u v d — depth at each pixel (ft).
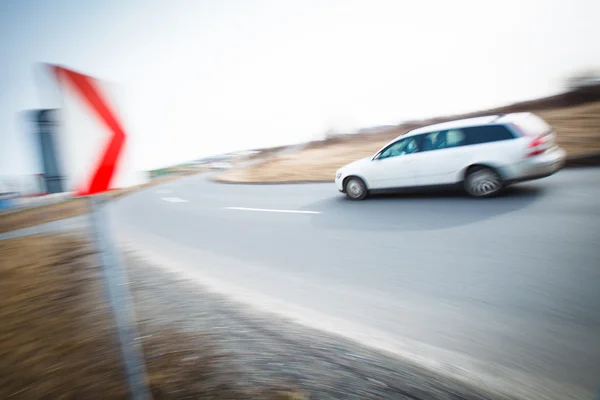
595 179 19.13
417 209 19.74
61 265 17.85
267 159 100.83
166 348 8.36
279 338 8.49
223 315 10.11
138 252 19.69
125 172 5.38
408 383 6.46
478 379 6.42
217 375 7.06
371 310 9.57
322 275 12.62
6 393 7.48
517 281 9.84
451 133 19.98
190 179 95.66
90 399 6.80
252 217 25.52
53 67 4.51
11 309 12.57
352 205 23.75
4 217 63.46
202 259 16.65
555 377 6.23
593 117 33.06
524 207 16.40
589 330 7.29
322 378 6.77
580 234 12.20
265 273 13.61
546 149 17.57
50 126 4.48
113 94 5.27
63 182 4.62
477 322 8.25
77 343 9.20
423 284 10.69
